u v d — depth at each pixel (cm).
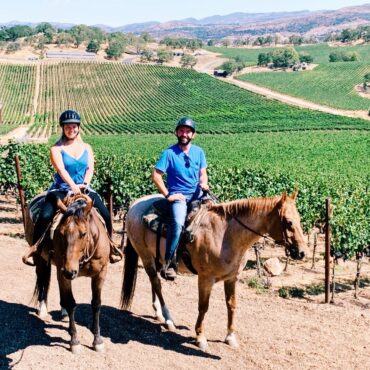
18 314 866
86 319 873
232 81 18412
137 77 17712
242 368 734
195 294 1046
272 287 1234
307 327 891
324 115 11419
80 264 683
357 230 1300
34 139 8325
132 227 852
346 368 746
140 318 895
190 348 786
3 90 15788
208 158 4444
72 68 18738
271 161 4391
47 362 707
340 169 3609
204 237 734
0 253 1314
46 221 739
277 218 688
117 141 7025
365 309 1048
